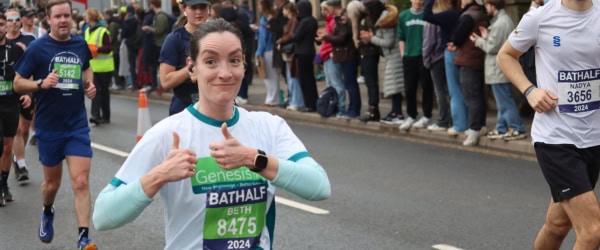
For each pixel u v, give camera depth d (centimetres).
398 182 858
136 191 280
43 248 666
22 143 921
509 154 992
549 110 466
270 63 1453
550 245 499
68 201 820
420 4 1123
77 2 1753
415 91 1164
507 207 736
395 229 673
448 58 1070
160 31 1744
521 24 475
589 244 450
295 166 289
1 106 785
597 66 462
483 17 1014
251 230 302
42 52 638
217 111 298
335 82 1291
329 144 1118
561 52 462
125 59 1875
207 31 291
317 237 656
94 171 970
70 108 638
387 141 1123
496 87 1019
